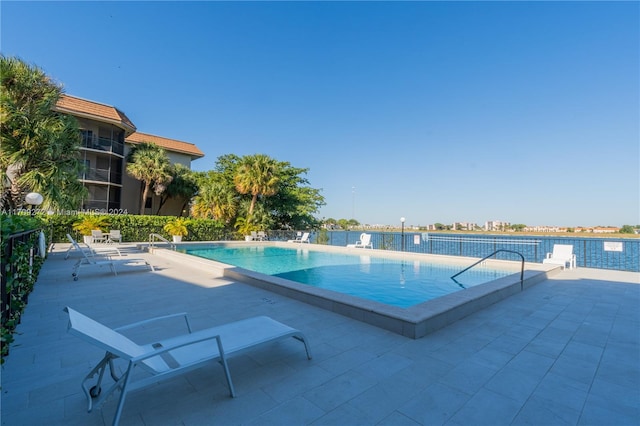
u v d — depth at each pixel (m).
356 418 2.02
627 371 2.74
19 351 3.05
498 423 2.00
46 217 12.44
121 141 24.22
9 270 3.00
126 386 1.85
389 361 2.91
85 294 5.53
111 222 16.39
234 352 2.37
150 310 4.57
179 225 17.61
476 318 4.30
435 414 2.08
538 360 2.96
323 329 3.79
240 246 17.28
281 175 24.56
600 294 5.77
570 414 2.10
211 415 2.03
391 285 7.90
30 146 9.16
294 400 2.23
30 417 1.99
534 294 5.76
